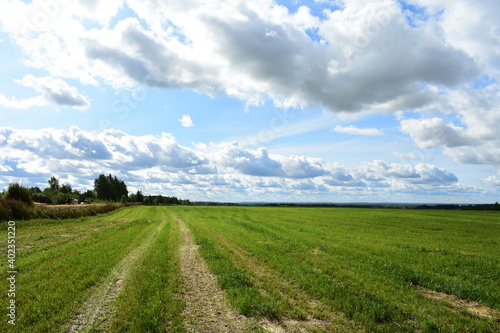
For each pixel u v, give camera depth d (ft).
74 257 44.47
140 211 217.15
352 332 23.85
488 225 143.23
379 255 57.26
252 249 56.95
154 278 35.19
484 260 55.83
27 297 27.48
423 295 34.35
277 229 97.91
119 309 25.94
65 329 22.29
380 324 25.32
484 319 27.73
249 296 29.89
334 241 73.10
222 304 29.25
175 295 31.09
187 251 56.39
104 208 180.86
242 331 23.48
